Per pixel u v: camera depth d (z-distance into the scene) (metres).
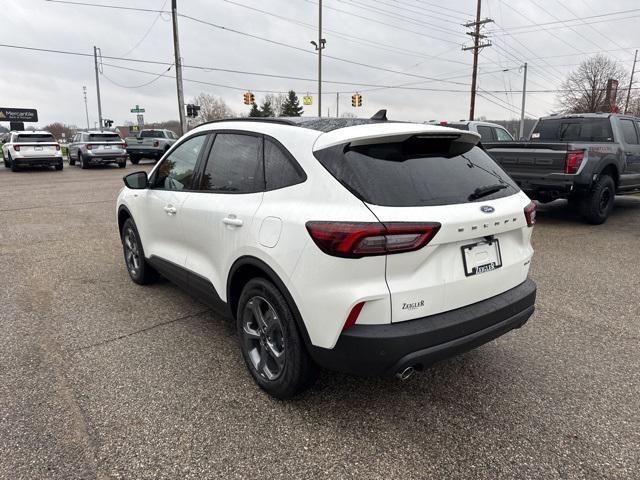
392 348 2.38
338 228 2.36
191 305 4.59
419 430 2.71
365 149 2.61
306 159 2.70
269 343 2.96
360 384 3.20
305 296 2.54
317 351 2.58
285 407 2.92
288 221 2.63
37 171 20.94
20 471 2.35
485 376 3.30
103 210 10.30
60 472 2.35
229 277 3.18
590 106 54.81
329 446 2.57
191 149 3.91
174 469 2.39
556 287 5.16
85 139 22.06
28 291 4.97
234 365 3.43
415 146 2.77
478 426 2.75
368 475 2.37
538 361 3.52
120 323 4.16
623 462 2.45
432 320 2.50
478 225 2.60
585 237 7.50
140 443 2.58
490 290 2.79
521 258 3.02
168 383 3.18
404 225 2.35
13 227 8.36
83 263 6.04
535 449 2.55
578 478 2.34
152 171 4.45
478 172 2.95
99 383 3.17
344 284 2.39
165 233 4.15
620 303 4.69
